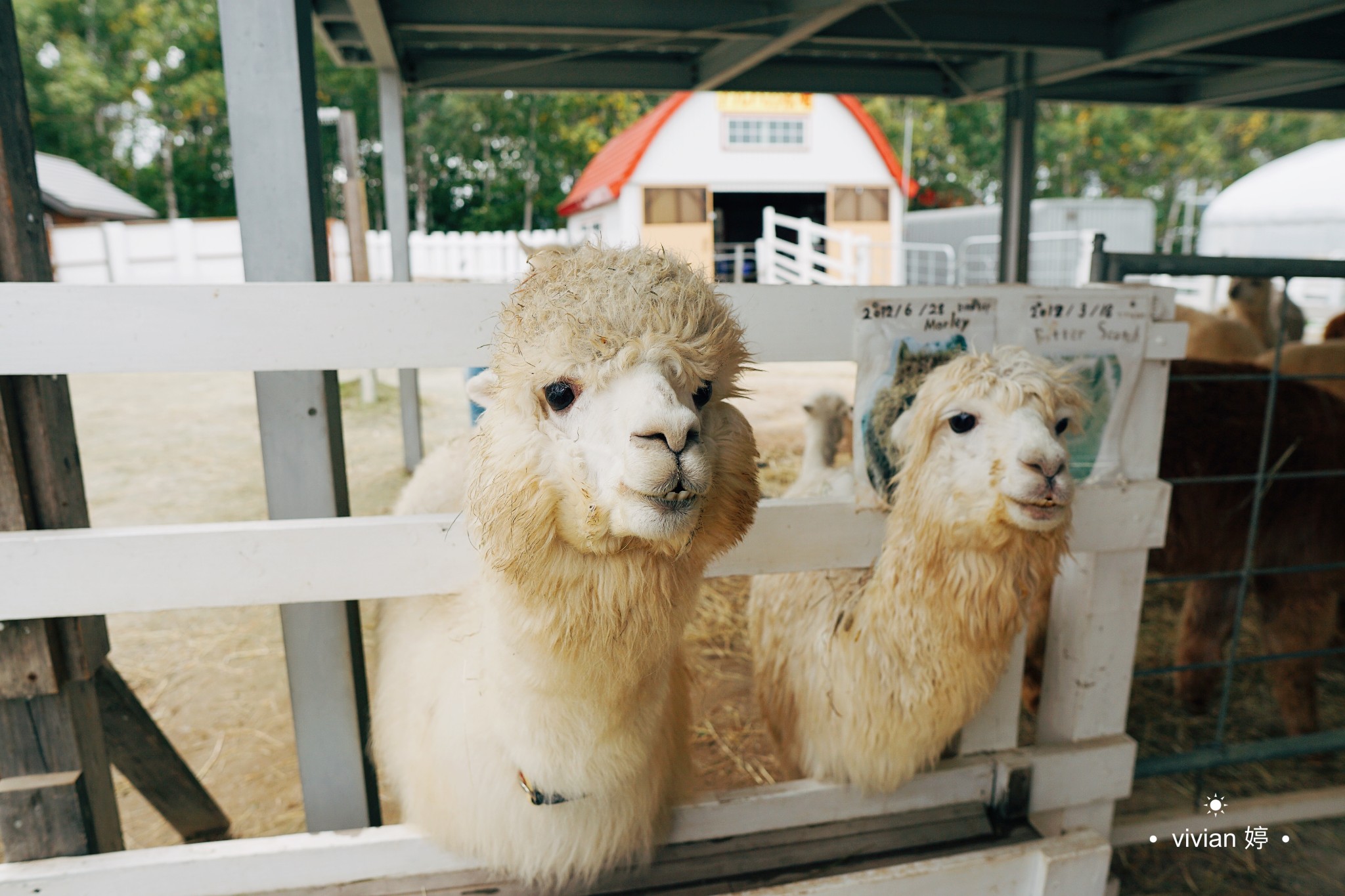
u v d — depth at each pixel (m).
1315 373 4.83
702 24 5.04
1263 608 3.56
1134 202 18.12
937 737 2.19
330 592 1.88
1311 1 4.15
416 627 2.20
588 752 1.64
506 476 1.39
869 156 22.17
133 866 1.90
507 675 1.61
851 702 2.19
